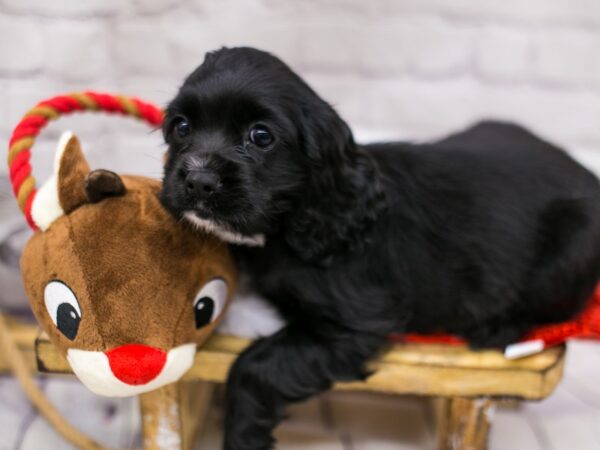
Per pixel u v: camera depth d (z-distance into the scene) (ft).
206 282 1.35
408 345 1.55
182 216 1.31
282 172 1.33
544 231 1.55
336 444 1.85
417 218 1.53
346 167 1.40
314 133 1.35
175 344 1.30
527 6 2.43
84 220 1.27
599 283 1.67
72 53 2.28
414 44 2.47
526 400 1.53
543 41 2.48
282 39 2.42
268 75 1.33
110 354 1.25
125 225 1.28
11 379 2.00
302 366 1.43
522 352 1.51
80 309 1.25
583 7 2.43
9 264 1.91
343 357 1.45
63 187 1.28
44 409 1.79
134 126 2.45
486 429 1.61
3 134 2.27
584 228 1.53
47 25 2.24
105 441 1.83
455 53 2.48
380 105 2.55
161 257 1.29
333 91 2.51
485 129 1.84
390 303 1.50
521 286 1.56
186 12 2.36
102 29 2.31
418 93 2.53
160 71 2.40
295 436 1.87
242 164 1.30
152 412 1.58
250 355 1.45
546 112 2.57
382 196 1.46
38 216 1.30
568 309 1.59
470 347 1.55
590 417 1.97
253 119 1.31
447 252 1.53
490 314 1.57
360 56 2.47
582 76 2.53
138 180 1.39
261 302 1.52
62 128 2.32
